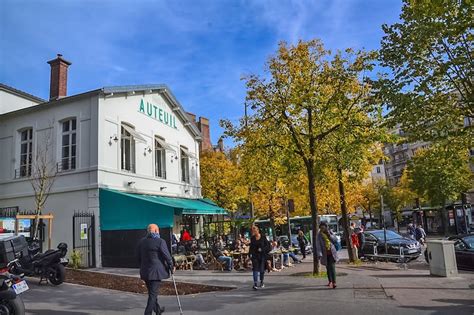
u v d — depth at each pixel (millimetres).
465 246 15656
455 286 11156
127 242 16234
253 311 8578
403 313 8055
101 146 17188
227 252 16750
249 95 13875
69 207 17281
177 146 24219
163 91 22312
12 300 7168
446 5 9500
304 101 13312
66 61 22062
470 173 35500
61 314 8570
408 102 10344
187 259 17141
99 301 9922
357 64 13125
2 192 19141
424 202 47719
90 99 17562
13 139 19469
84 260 16500
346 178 17047
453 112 10602
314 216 14094
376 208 63625
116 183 17875
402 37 10523
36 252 12922
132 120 19578
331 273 11148
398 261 18688
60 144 18172
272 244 17109
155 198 19219
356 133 13898
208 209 20750
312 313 8219
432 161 12938
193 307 9180
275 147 14305
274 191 25719
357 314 8047
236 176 27078
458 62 9992
